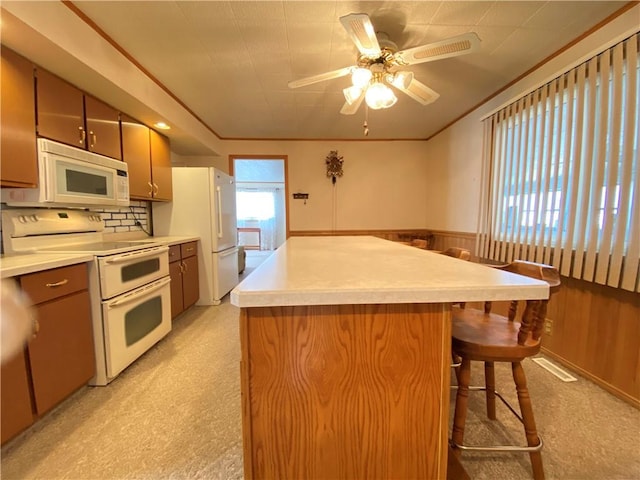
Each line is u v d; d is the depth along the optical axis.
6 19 1.33
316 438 0.88
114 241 2.63
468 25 1.86
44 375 1.45
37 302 1.41
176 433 1.43
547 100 2.17
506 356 1.07
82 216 2.33
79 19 1.69
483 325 1.28
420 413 0.90
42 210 2.01
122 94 2.16
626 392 1.69
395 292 0.81
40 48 1.56
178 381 1.89
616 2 1.66
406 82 1.91
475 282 0.86
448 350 0.89
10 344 1.30
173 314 2.80
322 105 3.19
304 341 0.86
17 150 1.59
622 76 1.65
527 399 1.15
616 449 1.33
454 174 3.76
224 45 2.05
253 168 6.62
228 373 1.99
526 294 0.84
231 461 1.27
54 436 1.41
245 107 3.22
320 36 1.96
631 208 1.62
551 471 1.21
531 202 2.34
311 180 4.60
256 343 0.85
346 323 0.86
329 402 0.88
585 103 1.87
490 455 1.30
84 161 2.00
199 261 3.48
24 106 1.63
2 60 1.52
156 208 3.42
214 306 3.51
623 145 1.65
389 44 1.85
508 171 2.62
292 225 4.63
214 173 3.44
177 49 2.09
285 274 0.98
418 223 4.70
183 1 1.63
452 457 1.15
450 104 3.19
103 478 1.19
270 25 1.84
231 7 1.68
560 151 2.07
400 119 3.69
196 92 2.80
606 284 1.75
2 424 1.26
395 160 4.64
